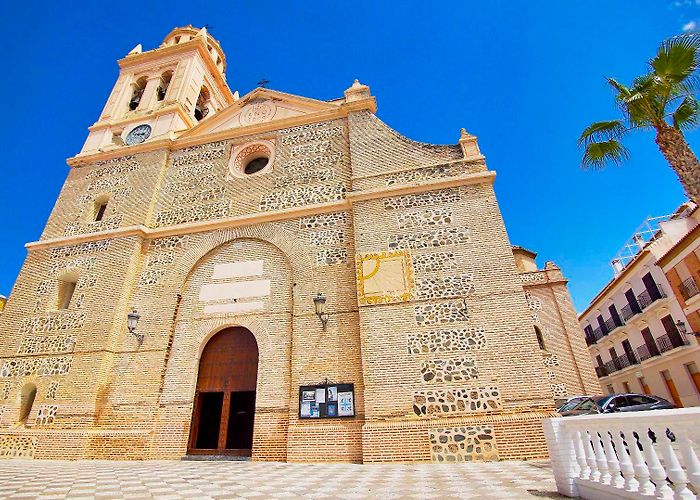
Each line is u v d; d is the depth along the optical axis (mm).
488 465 9172
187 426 12484
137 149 19016
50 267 16453
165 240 16078
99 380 13273
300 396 11953
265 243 15086
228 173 17375
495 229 12914
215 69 25266
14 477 7629
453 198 13797
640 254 24953
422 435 10500
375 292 12586
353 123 16688
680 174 9516
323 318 12922
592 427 5199
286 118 17859
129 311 14758
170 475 8180
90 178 18984
